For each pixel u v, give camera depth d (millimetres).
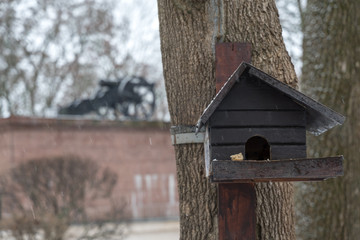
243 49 3727
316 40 6652
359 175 6328
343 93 6418
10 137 16391
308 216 6383
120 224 13195
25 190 12141
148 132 18641
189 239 3797
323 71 6539
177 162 3922
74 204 12203
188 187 3828
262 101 3266
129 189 18016
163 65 4062
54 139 16938
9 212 12227
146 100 18984
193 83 3816
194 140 3775
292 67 3895
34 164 12500
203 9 3855
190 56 3836
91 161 14102
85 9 23750
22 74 21562
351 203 6250
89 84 24516
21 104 22266
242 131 3244
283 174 2977
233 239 3533
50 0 22234
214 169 2959
